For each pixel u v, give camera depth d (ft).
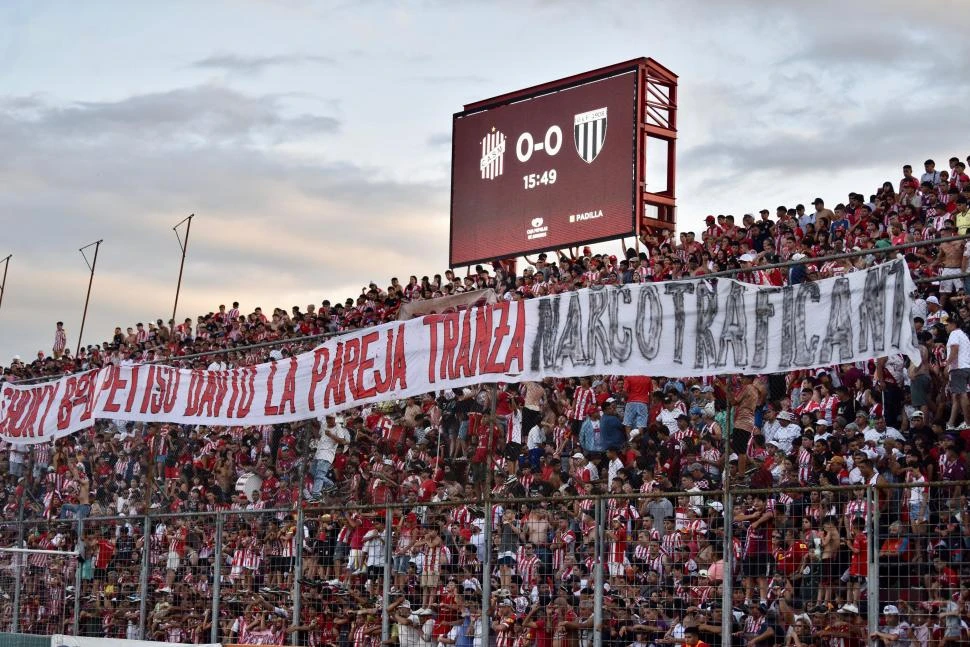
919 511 46.19
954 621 44.50
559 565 55.11
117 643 63.87
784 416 58.39
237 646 60.34
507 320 55.36
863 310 45.50
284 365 65.26
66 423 76.43
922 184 72.33
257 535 67.00
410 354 59.31
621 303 51.60
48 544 79.10
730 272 49.14
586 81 91.56
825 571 48.88
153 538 72.13
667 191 91.61
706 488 54.90
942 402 52.44
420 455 65.77
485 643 54.34
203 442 75.00
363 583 61.72
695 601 51.65
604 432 60.80
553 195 92.73
